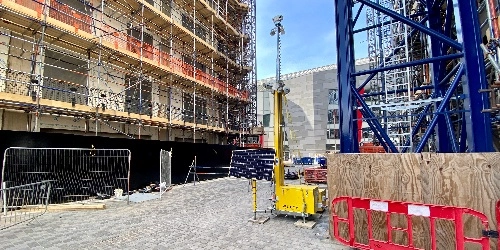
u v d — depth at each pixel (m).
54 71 13.12
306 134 51.94
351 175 5.22
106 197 11.75
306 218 8.14
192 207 10.12
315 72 53.28
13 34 11.80
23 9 10.80
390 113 13.50
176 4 22.39
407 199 4.55
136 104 17.33
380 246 4.68
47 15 11.69
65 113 12.13
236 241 6.31
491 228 3.81
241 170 14.23
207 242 6.26
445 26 6.95
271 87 9.37
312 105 52.38
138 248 5.91
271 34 10.75
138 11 17.56
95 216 8.76
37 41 12.32
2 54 11.23
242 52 31.33
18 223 7.79
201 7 23.84
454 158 4.20
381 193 4.83
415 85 12.64
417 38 12.31
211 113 25.52
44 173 10.09
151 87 18.95
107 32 14.34
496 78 5.68
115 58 15.34
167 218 8.49
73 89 13.50
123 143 12.91
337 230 5.30
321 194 8.32
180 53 20.91
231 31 29.38
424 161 4.46
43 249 5.80
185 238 6.54
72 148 10.65
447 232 4.15
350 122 6.34
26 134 9.79
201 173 18.05
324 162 28.25
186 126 19.03
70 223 7.88
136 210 9.65
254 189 8.28
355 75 6.40
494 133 7.11
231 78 31.14
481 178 3.96
